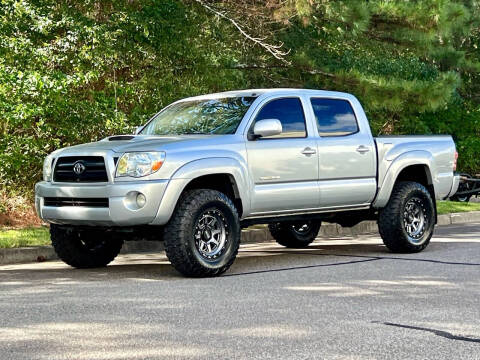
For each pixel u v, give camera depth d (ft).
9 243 37.65
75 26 47.60
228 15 64.34
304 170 33.06
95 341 19.53
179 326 21.15
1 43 45.39
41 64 47.03
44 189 31.07
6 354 18.30
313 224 41.22
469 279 29.17
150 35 51.78
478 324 21.47
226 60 60.49
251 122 31.99
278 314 22.68
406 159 36.83
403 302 24.57
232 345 19.07
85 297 25.59
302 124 33.60
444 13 75.25
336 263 33.88
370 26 76.43
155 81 54.19
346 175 34.63
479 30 116.16
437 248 39.42
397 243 36.65
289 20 69.10
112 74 54.39
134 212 28.76
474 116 100.22
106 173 29.32
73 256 32.81
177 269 29.53
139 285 28.07
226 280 29.19
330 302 24.57
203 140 30.42
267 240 45.55
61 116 48.75
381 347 18.89
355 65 77.51
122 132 49.57
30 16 47.03
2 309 23.59
